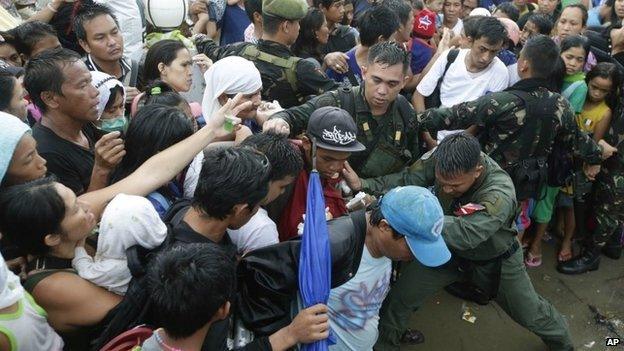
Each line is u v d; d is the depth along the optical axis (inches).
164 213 78.2
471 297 141.3
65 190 64.2
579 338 131.4
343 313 81.6
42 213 61.4
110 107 96.7
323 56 163.8
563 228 163.0
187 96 127.9
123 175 83.1
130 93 113.2
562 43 145.3
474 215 95.7
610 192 144.9
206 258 55.7
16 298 57.2
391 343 117.3
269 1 120.4
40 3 175.6
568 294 145.8
